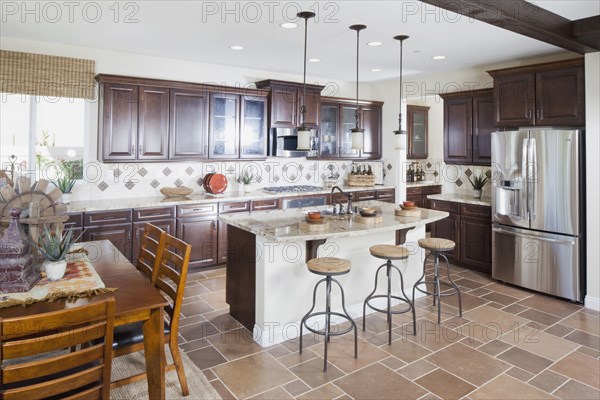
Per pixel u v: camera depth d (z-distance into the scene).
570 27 3.40
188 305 3.89
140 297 1.98
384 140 6.77
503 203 4.49
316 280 3.38
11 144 4.28
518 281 4.43
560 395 2.46
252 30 3.76
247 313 3.37
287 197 5.48
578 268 3.96
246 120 5.33
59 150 4.50
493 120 4.90
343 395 2.46
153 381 2.06
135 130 4.58
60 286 2.08
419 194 7.30
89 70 4.45
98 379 1.61
